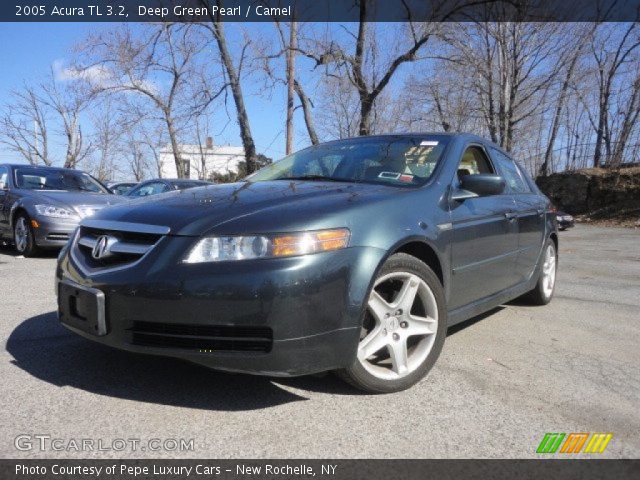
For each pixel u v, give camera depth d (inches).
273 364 100.3
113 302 104.6
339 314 104.5
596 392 121.6
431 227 126.8
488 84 856.3
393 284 122.1
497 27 807.7
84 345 141.8
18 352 136.0
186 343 101.3
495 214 157.6
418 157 149.6
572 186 920.3
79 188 355.6
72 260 118.8
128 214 116.3
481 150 171.6
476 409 110.8
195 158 1568.7
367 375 113.2
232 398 111.9
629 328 178.1
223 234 102.6
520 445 96.7
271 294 98.4
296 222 104.7
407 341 127.3
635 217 807.1
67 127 1248.8
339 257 105.1
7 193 338.6
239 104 723.4
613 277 290.7
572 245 491.2
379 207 118.0
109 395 111.6
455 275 136.7
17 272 262.8
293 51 641.0
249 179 167.5
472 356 144.8
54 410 104.3
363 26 679.7
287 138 648.4
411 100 910.4
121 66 699.4
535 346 155.6
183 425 99.9
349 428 100.8
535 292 203.9
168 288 100.0
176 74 796.0
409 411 108.9
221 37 687.1
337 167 155.6
